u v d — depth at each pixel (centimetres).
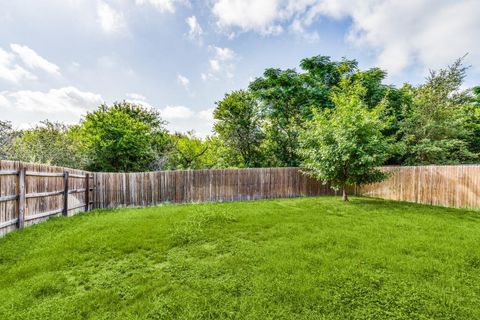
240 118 1622
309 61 1684
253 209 759
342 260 346
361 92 1351
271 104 1672
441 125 1240
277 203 919
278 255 370
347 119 866
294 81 1634
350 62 1661
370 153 845
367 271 311
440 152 1261
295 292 266
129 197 977
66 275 324
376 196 1090
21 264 351
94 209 884
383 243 418
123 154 1401
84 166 1256
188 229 508
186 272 326
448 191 820
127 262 362
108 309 247
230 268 331
